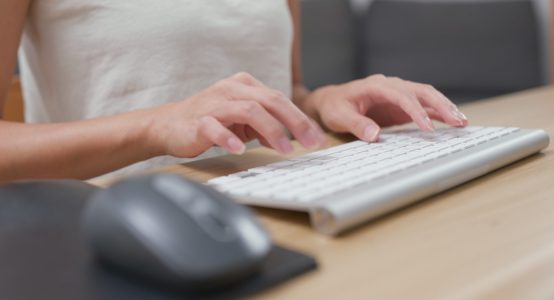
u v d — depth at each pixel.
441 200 0.42
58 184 0.41
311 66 2.65
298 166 0.48
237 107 0.52
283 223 0.38
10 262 0.29
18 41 0.76
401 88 0.67
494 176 0.49
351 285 0.28
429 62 2.64
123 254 0.27
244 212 0.29
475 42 2.59
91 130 0.60
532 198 0.42
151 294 0.26
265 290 0.27
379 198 0.37
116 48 0.85
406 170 0.44
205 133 0.51
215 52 0.90
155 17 0.86
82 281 0.27
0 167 0.61
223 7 0.92
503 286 0.27
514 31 2.56
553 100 0.96
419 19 2.68
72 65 0.86
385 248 0.33
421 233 0.35
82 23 0.85
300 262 0.29
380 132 0.67
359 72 2.82
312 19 2.68
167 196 0.27
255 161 0.59
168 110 0.59
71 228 0.33
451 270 0.29
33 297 0.25
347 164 0.47
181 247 0.25
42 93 0.90
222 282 0.26
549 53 2.66
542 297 0.27
